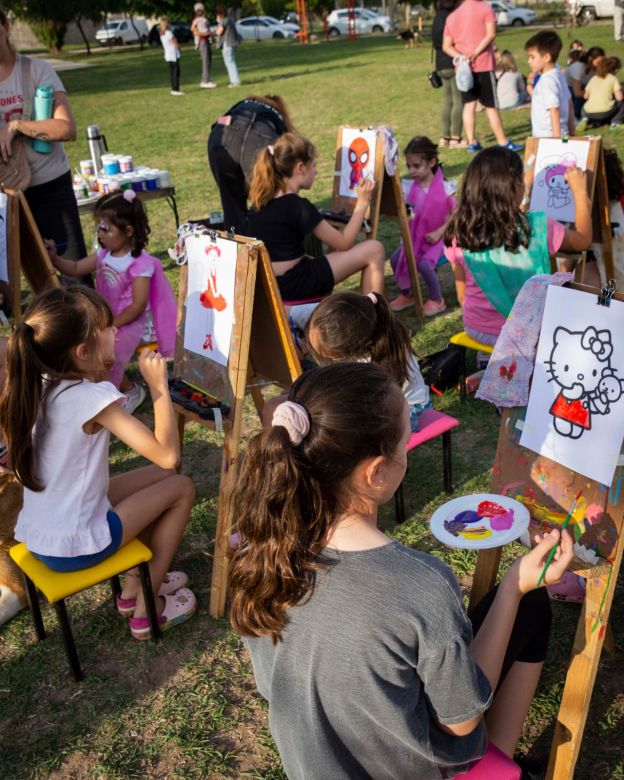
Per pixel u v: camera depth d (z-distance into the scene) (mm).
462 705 1479
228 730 2670
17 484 3137
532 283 2250
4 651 3084
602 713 2562
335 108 15539
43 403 2613
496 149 4008
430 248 5730
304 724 1560
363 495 1527
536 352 2248
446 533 2064
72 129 5398
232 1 43375
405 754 1551
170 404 2738
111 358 2721
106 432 2689
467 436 4336
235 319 2980
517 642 2053
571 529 2221
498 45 24750
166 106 18016
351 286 6438
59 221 5613
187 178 10602
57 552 2658
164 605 3133
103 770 2541
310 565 1480
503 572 3242
